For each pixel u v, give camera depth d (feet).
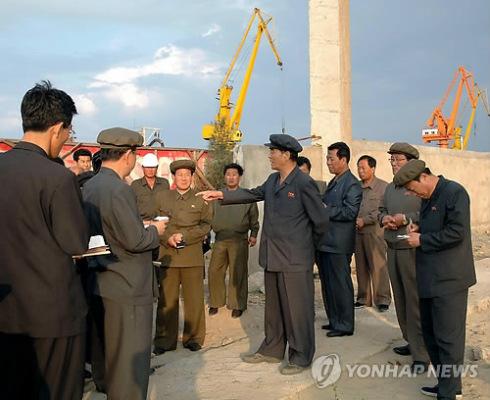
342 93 27.94
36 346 7.43
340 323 17.06
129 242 9.52
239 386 12.89
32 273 7.38
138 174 35.68
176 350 16.30
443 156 41.06
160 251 15.81
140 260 10.00
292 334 13.89
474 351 15.47
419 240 11.66
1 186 7.45
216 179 45.68
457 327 11.57
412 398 12.56
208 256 33.27
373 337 16.89
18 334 7.36
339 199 16.87
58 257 7.56
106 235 9.75
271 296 14.53
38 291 7.37
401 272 13.96
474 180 44.78
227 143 65.82
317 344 16.12
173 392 12.67
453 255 11.50
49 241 7.49
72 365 7.82
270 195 14.24
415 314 13.91
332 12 27.63
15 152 7.69
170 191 16.17
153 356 15.78
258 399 12.12
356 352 15.39
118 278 9.78
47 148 7.99
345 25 28.25
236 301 19.81
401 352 15.37
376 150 32.83
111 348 9.78
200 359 14.98
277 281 14.28
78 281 8.03
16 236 7.38
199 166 38.70
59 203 7.45
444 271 11.54
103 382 12.32
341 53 27.86
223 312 20.66
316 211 13.69
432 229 11.68
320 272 17.70
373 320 18.86
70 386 7.80
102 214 9.68
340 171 17.37
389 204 14.55
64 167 7.76
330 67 27.63
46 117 7.74
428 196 11.79
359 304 21.06
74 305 7.77
